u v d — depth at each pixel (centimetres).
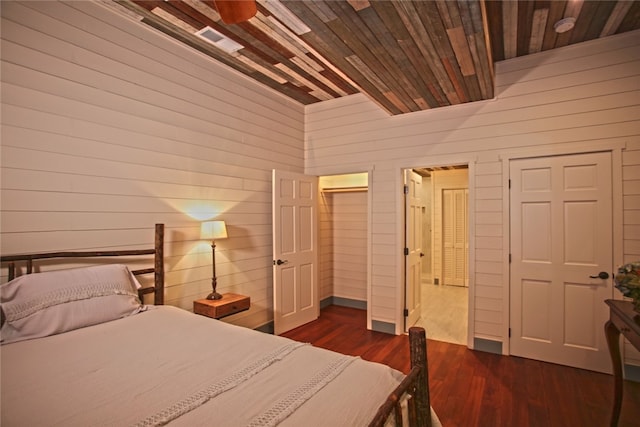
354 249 520
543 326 315
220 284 335
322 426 104
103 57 242
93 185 236
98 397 119
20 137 201
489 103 338
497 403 243
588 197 297
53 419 106
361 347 352
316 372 140
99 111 239
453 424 219
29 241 204
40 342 170
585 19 260
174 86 291
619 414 210
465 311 481
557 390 261
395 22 200
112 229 246
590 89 295
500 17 255
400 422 113
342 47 230
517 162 326
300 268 422
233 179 351
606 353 288
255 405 114
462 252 648
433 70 269
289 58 324
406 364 310
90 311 198
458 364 309
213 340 176
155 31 275
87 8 233
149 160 272
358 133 423
